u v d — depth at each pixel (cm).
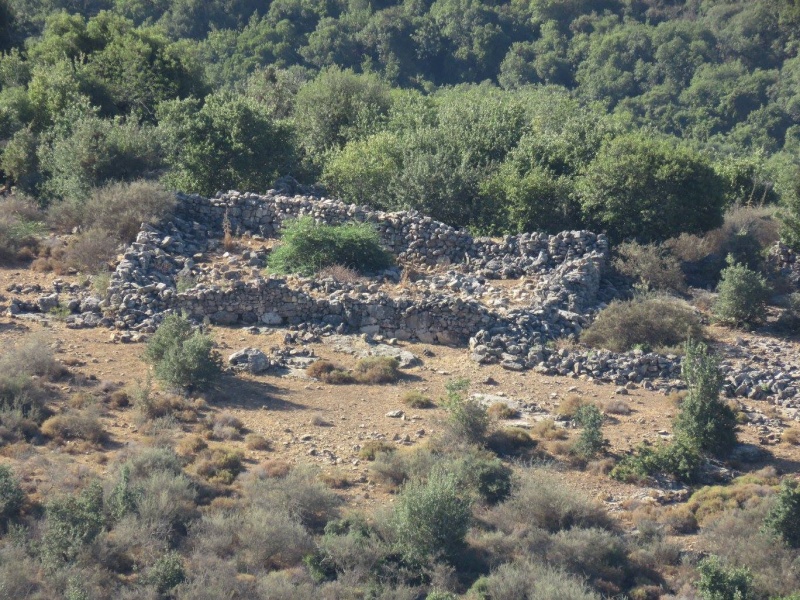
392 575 5219
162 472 5666
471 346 8219
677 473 6481
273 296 8338
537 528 5666
